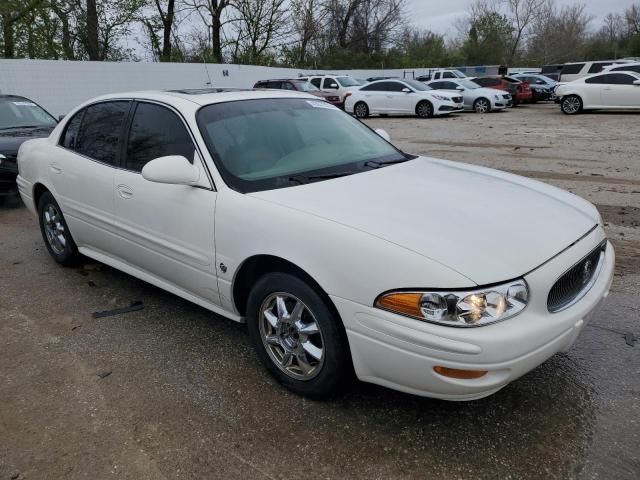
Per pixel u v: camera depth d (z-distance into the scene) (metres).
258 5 33.97
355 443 2.58
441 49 66.00
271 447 2.56
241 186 3.09
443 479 2.35
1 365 3.32
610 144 12.14
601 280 2.87
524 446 2.54
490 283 2.29
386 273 2.38
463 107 23.11
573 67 28.73
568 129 15.45
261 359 3.09
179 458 2.50
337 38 51.03
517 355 2.28
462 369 2.26
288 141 3.56
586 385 3.00
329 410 2.82
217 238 3.08
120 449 2.57
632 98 19.33
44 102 19.08
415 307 2.30
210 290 3.26
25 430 2.72
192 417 2.79
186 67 23.55
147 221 3.57
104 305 4.15
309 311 2.74
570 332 2.52
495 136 14.32
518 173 9.02
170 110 3.61
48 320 3.92
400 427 2.68
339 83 23.67
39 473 2.43
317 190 3.01
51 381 3.14
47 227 4.97
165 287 3.73
